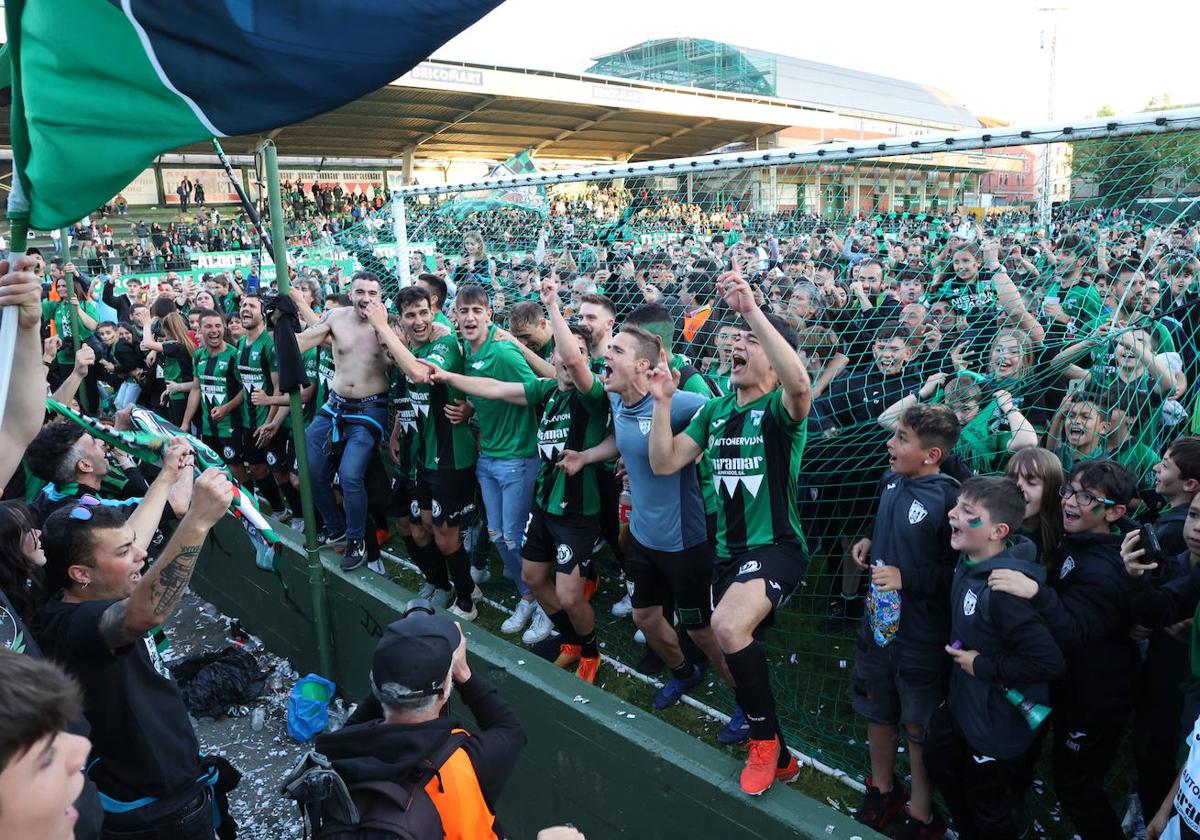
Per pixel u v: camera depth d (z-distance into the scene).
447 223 9.38
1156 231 4.34
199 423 6.57
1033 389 3.74
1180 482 2.61
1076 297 4.45
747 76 38.84
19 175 2.34
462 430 4.12
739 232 8.45
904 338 4.11
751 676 2.35
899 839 2.59
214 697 4.12
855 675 2.77
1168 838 1.88
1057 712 2.46
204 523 2.05
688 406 3.12
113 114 2.19
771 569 2.55
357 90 2.08
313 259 12.64
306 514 4.04
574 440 3.46
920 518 2.58
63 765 1.02
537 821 2.97
